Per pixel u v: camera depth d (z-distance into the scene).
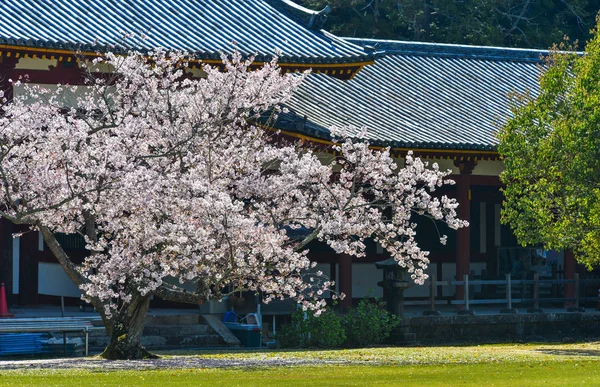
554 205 42.91
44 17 45.88
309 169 33.16
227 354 36.44
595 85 40.66
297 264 32.56
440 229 54.75
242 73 34.66
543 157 42.19
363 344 43.59
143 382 24.16
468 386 23.22
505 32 90.69
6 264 45.00
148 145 33.56
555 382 24.27
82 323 38.56
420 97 55.12
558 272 57.09
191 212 30.39
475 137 50.28
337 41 49.53
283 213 34.00
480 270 56.22
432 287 47.47
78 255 47.06
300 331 42.44
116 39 45.75
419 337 46.25
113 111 34.59
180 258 30.64
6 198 33.06
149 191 29.80
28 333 38.59
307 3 90.38
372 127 49.88
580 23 91.38
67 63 44.00
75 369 28.30
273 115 38.41
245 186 32.59
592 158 40.81
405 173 34.22
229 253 31.05
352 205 33.78
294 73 47.94
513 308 49.31
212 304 43.91
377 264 45.25
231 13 50.59
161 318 42.41
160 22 48.69
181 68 45.72
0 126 31.06
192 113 33.22
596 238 41.22
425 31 87.69
